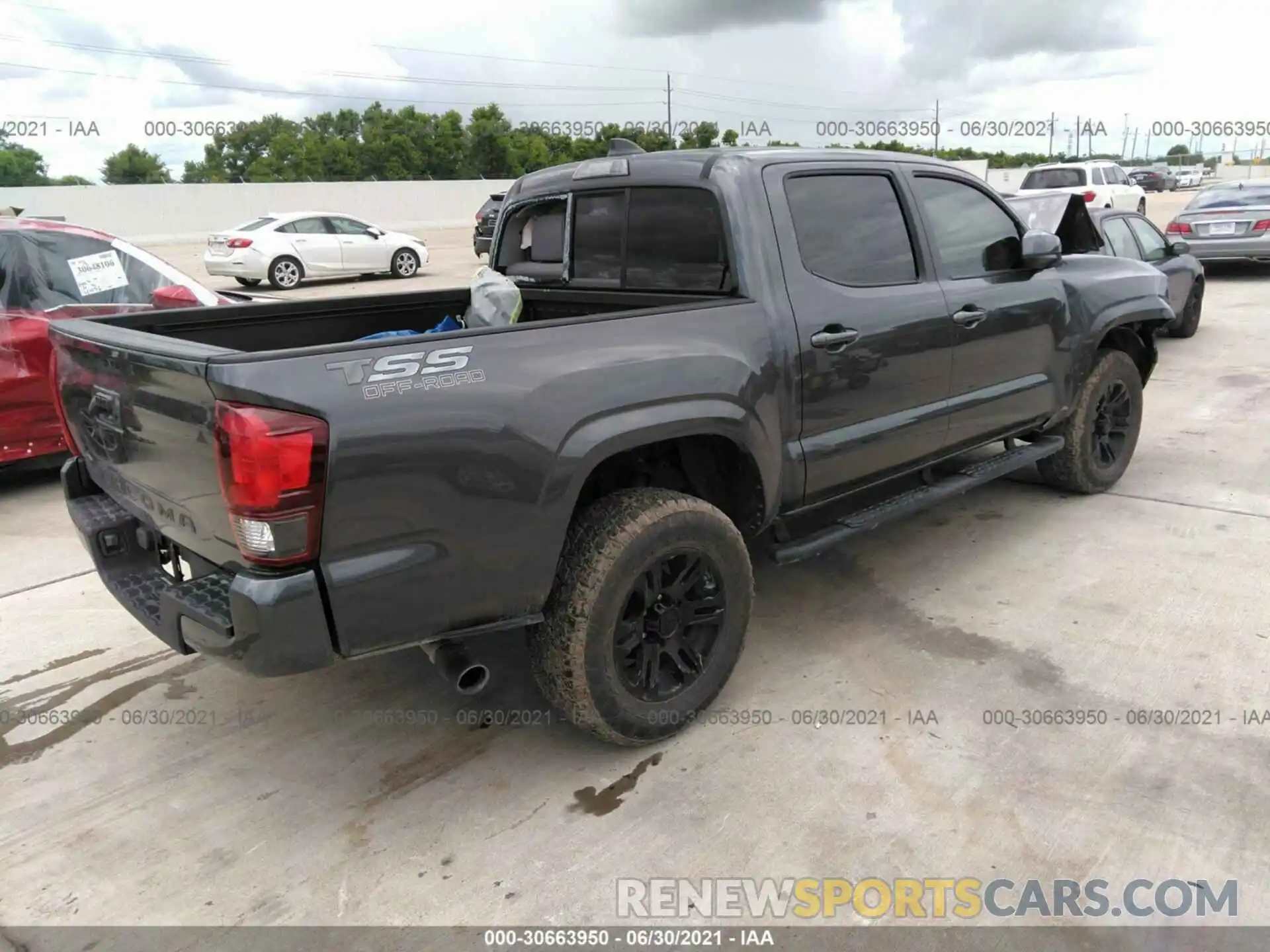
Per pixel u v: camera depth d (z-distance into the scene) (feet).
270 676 7.47
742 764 9.50
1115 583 13.34
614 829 8.60
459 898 7.81
